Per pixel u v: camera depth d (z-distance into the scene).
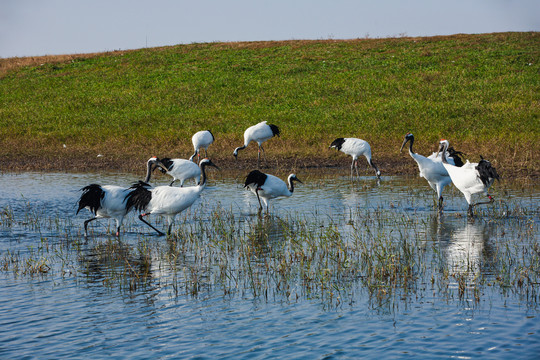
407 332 7.18
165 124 35.00
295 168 24.03
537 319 7.46
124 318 7.89
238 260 10.68
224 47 54.75
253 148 28.58
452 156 18.17
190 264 10.51
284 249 11.38
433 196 17.20
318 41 55.28
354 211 15.02
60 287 9.26
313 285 9.13
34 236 12.91
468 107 34.06
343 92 39.69
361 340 6.99
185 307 8.29
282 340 7.06
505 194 16.97
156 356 6.71
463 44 49.22
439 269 9.71
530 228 12.49
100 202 12.50
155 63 50.19
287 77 44.16
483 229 12.67
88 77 47.41
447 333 7.11
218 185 20.19
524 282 8.89
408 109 34.72
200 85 43.34
